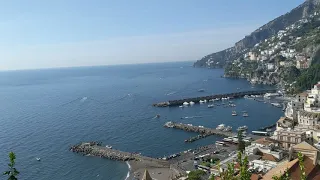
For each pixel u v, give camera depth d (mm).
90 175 153625
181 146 194125
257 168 111062
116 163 168250
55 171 159375
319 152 93500
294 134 147000
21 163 170000
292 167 81812
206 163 148625
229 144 186500
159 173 149125
